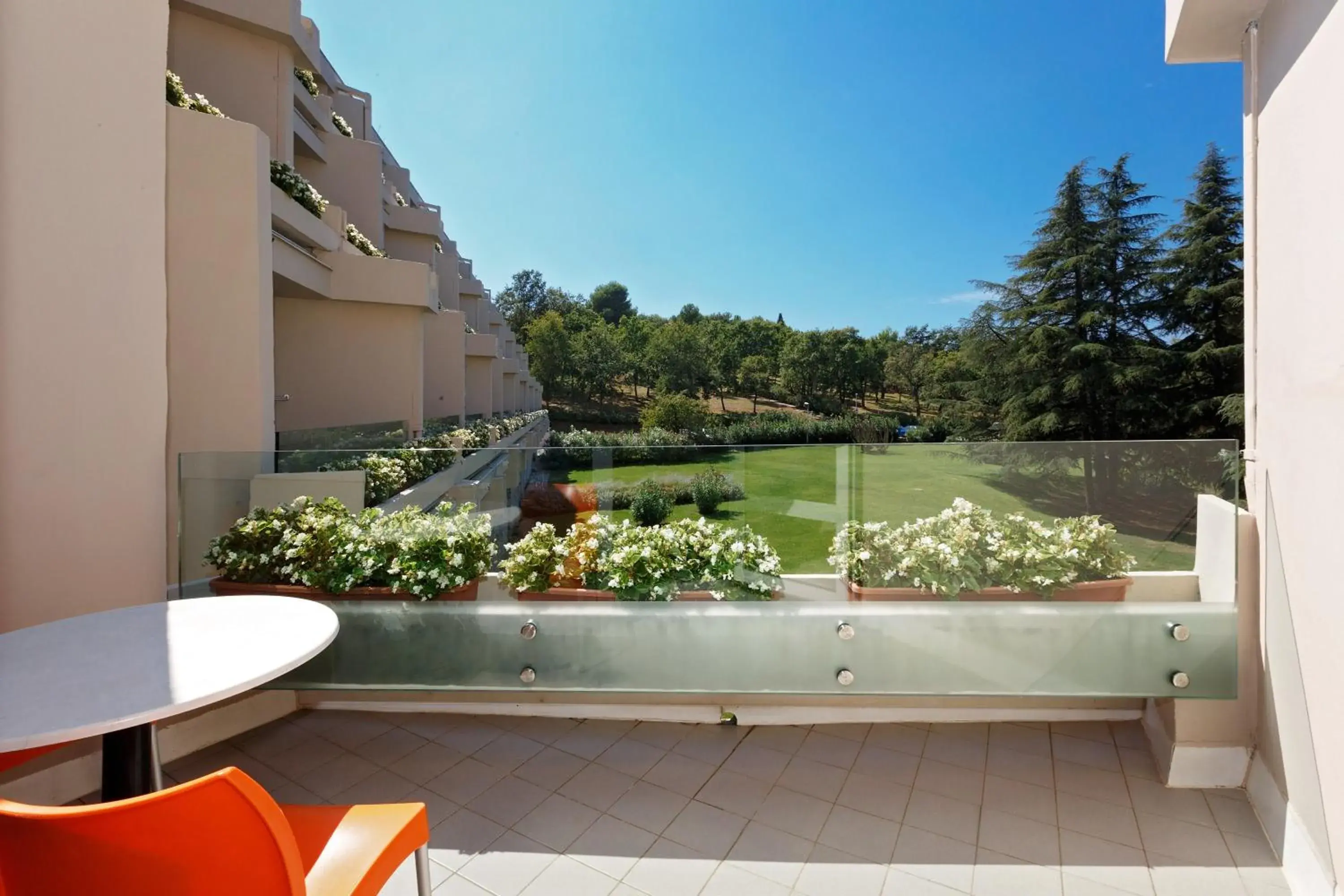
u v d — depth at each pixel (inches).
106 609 116.3
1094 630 95.3
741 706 120.5
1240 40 107.3
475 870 81.4
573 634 100.8
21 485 107.2
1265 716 90.9
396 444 309.9
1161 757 102.0
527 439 1002.1
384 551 106.0
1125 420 768.9
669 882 79.1
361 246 445.4
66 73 110.6
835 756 108.4
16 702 51.9
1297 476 81.2
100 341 115.6
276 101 407.8
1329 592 72.7
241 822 40.1
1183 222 790.5
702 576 103.7
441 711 124.6
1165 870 80.4
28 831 39.7
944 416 979.9
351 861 53.2
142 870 40.1
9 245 104.7
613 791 99.0
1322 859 72.1
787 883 78.7
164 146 124.6
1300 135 82.4
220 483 113.4
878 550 99.7
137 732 65.9
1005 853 83.7
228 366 157.5
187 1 371.2
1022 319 852.6
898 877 79.7
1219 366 735.1
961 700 119.2
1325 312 74.5
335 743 113.7
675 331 1975.9
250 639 65.8
